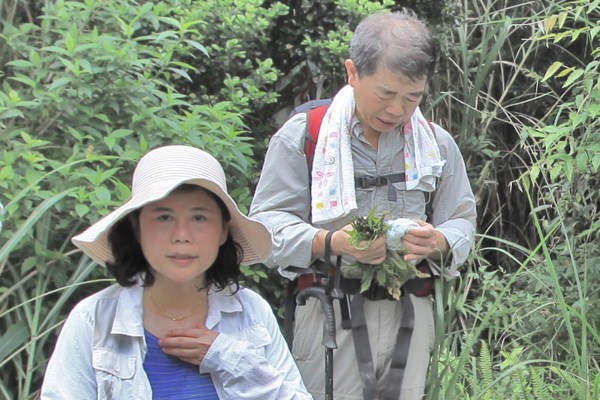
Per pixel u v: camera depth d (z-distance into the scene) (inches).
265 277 165.2
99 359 80.2
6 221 138.1
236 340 84.0
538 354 164.9
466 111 208.8
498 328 167.0
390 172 114.4
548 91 223.3
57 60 160.1
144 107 153.7
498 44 202.8
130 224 84.4
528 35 225.0
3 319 144.0
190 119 153.8
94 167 151.9
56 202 136.3
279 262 114.3
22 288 139.5
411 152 114.3
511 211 223.9
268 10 189.2
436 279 116.0
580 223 177.0
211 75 186.5
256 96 177.8
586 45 217.2
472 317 189.3
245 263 91.0
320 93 200.4
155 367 83.0
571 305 165.3
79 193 136.9
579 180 169.8
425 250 109.7
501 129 226.8
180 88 188.9
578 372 145.6
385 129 109.6
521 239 224.2
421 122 115.9
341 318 114.8
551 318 167.0
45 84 162.9
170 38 178.5
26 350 138.1
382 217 108.3
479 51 214.5
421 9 202.2
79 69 149.7
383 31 106.0
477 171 216.2
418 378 115.6
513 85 225.8
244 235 86.9
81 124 151.0
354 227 108.0
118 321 81.7
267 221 114.8
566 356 163.6
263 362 83.8
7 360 130.4
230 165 164.6
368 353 112.0
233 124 168.6
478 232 223.8
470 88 219.6
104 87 152.2
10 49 163.9
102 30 170.4
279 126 201.8
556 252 175.0
